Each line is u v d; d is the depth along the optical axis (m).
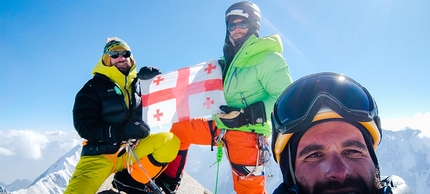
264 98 1.96
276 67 1.88
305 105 0.77
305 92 0.80
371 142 0.76
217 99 2.04
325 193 0.69
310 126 0.77
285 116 0.80
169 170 2.11
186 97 2.10
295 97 0.81
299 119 0.76
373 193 0.69
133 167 1.86
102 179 1.78
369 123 0.75
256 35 2.12
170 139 1.87
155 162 1.86
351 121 0.75
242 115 1.86
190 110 2.06
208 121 2.13
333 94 0.75
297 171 0.76
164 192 2.10
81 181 1.68
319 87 0.78
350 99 0.75
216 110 2.01
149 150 1.84
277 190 0.80
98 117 1.85
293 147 0.79
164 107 2.12
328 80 0.79
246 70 1.98
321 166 0.71
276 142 0.85
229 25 2.12
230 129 2.02
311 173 0.72
